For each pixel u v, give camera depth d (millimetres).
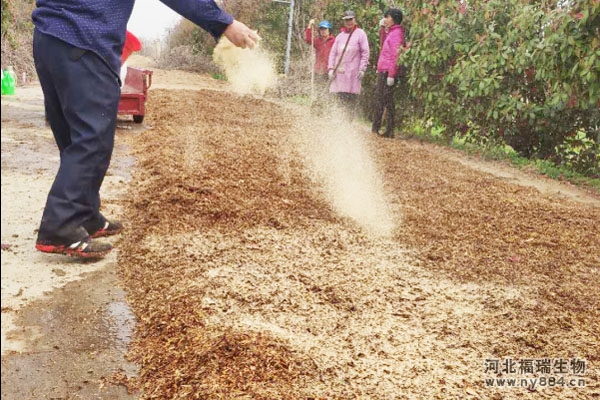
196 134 8141
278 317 3064
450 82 8984
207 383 2445
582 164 8109
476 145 9391
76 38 3645
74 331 2980
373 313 3191
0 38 11922
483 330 3080
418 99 10312
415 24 9508
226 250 3934
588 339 3043
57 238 3732
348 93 10453
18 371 2625
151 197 5000
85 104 3705
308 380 2500
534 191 6492
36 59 3752
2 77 12070
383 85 9961
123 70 9352
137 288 3465
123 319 3121
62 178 3727
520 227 4977
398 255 4090
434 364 2715
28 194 5098
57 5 3684
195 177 5562
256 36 3838
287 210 4879
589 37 6617
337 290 3426
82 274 3646
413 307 3297
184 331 2895
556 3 7438
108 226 4188
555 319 3238
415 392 2479
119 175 5879
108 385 2545
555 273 3951
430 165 7488
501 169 7836
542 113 8164
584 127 8156
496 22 8734
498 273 3883
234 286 3371
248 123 9539
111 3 3721
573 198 6379
